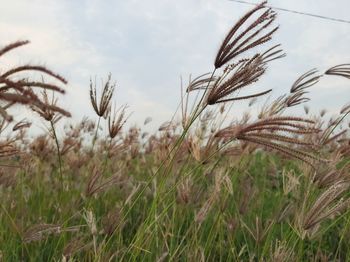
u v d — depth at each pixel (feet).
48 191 2.11
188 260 1.28
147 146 2.60
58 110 0.52
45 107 0.52
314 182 1.31
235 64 0.96
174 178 1.46
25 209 1.75
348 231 1.62
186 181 1.37
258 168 2.64
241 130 1.01
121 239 1.49
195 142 1.36
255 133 1.01
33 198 1.96
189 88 1.25
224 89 0.97
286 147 1.01
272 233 1.41
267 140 1.01
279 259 1.19
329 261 1.63
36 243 1.55
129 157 2.30
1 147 1.00
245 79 0.95
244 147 1.52
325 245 1.74
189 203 1.43
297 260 1.30
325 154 1.70
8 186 1.79
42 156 2.12
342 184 1.10
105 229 1.25
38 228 1.23
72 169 2.05
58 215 1.68
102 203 1.94
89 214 1.25
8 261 1.39
